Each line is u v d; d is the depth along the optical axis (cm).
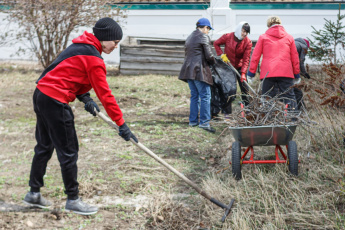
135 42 1276
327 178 468
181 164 545
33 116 763
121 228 384
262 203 420
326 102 526
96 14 1094
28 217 393
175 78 1106
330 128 575
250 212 401
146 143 626
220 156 580
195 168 535
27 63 1286
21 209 411
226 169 522
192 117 716
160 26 1341
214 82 711
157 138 652
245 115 493
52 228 377
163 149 601
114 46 387
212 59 673
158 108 845
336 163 501
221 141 644
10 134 658
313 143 539
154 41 1302
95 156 569
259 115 483
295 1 1288
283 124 455
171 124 728
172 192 461
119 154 575
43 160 401
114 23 380
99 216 404
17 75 1102
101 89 372
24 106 827
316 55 880
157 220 399
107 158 560
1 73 1121
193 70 671
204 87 683
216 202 404
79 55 369
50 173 508
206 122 692
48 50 1114
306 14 1293
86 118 762
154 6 1329
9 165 534
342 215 385
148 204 429
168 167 400
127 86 1013
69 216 400
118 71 1220
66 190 394
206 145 626
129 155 573
